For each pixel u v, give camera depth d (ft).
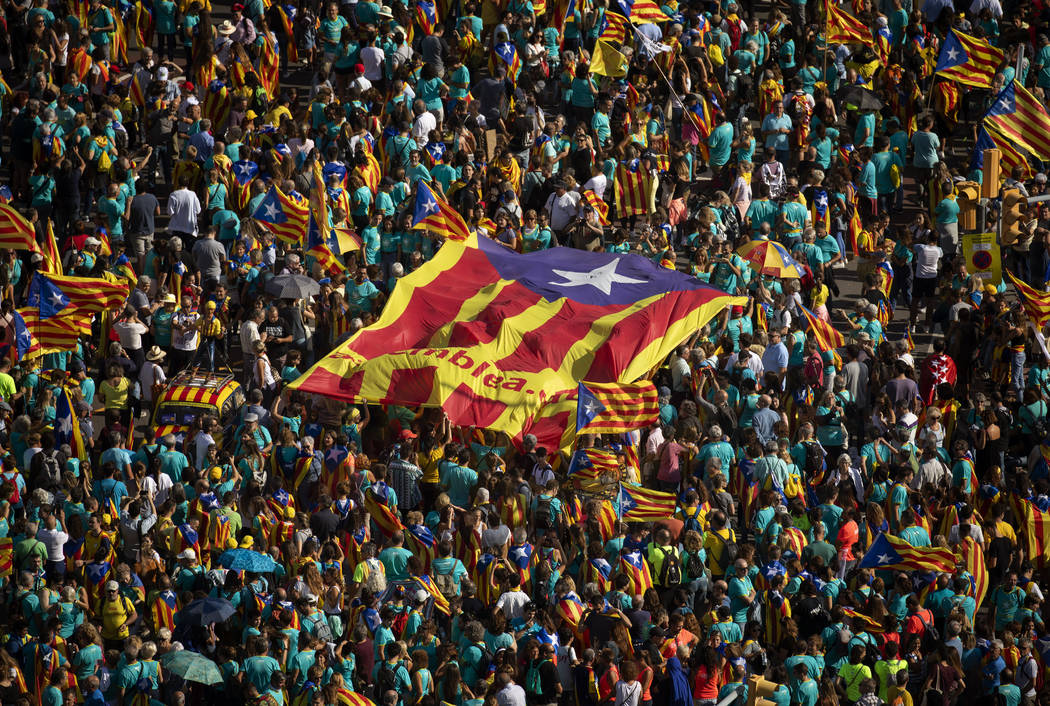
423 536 281.13
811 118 420.77
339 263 359.87
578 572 285.02
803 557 286.05
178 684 250.98
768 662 275.18
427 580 269.85
